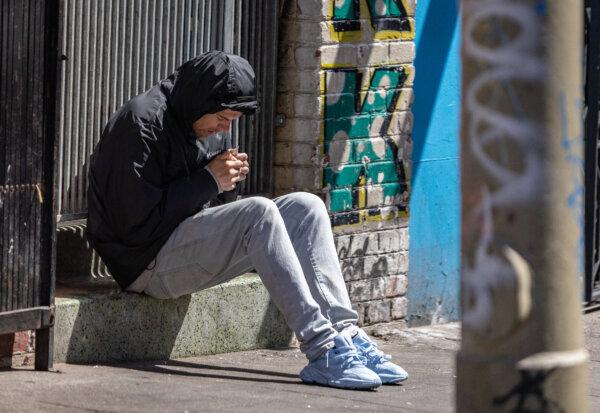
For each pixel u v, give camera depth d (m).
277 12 10.58
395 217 11.38
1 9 7.54
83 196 9.34
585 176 13.23
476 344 5.57
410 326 11.85
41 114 7.89
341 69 10.68
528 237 5.42
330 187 10.69
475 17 5.47
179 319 9.33
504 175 5.43
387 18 11.03
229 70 8.86
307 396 7.95
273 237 8.47
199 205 8.89
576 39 5.45
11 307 7.83
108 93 9.41
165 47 9.82
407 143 11.42
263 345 10.12
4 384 7.63
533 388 5.48
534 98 5.39
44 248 8.02
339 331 8.77
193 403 7.38
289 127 10.66
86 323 8.64
